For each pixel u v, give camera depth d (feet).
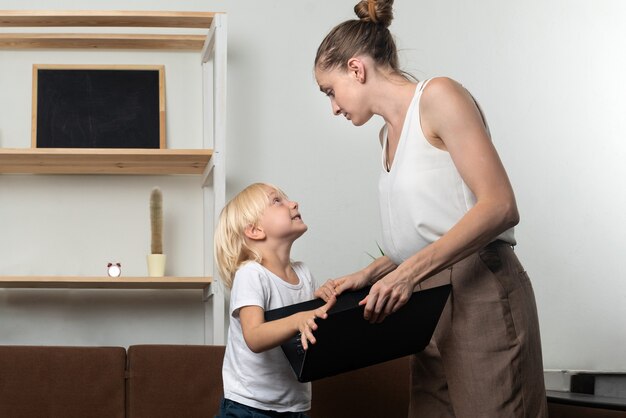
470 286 4.90
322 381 8.18
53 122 9.87
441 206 4.88
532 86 10.93
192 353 8.00
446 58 10.80
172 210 10.15
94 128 9.91
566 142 10.93
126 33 10.14
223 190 8.95
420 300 4.66
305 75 10.46
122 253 10.05
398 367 8.32
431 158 4.88
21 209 9.96
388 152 5.35
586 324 10.75
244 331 5.70
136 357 7.92
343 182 10.43
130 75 10.11
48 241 9.96
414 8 10.80
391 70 5.27
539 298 10.71
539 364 4.99
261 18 10.45
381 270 5.82
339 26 5.36
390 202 5.13
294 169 10.34
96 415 7.79
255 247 6.41
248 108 10.32
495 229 4.53
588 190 10.91
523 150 10.85
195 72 10.31
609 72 11.07
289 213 6.43
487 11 10.93
